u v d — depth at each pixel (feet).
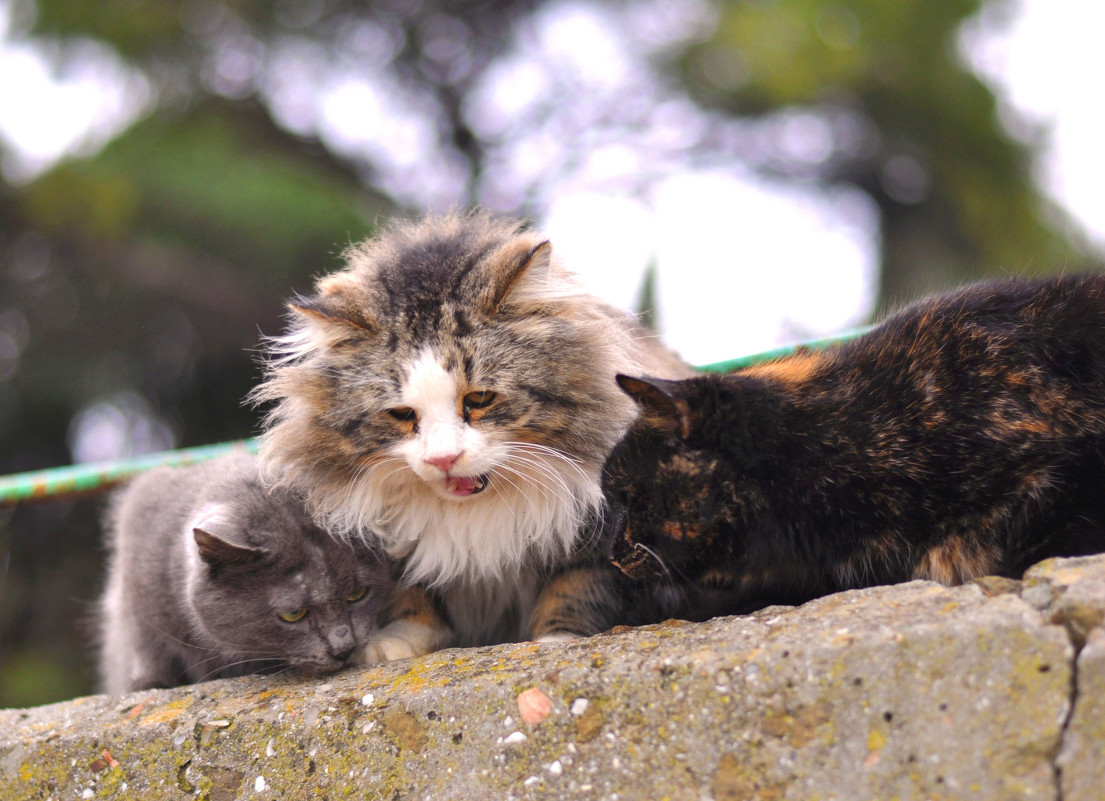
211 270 35.06
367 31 41.47
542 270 12.85
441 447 11.83
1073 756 7.81
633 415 12.85
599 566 12.75
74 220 33.76
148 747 10.93
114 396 35.42
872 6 40.91
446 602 13.57
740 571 11.78
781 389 11.71
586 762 9.12
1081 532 10.15
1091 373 10.55
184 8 36.40
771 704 8.66
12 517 34.24
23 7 34.99
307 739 10.34
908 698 8.32
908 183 43.73
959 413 10.80
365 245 14.73
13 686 32.22
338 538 12.62
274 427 13.34
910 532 10.99
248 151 36.63
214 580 12.08
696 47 42.68
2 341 35.37
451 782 9.57
